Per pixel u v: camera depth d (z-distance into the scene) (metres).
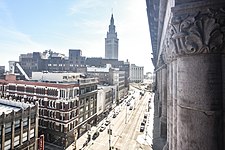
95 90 69.31
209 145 5.05
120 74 124.69
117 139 52.12
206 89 5.14
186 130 5.49
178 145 5.94
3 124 29.33
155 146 31.86
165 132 33.66
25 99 54.94
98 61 181.62
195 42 5.18
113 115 78.62
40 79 65.56
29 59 145.88
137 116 79.50
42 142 40.25
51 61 152.62
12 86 58.47
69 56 156.62
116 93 106.62
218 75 5.14
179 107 5.88
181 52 5.63
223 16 4.89
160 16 14.95
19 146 32.94
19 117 32.97
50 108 49.88
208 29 4.97
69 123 49.19
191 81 5.40
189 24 5.25
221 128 5.09
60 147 47.31
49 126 50.00
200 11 5.16
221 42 4.94
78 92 54.28
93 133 58.44
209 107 5.07
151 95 149.12
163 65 28.78
